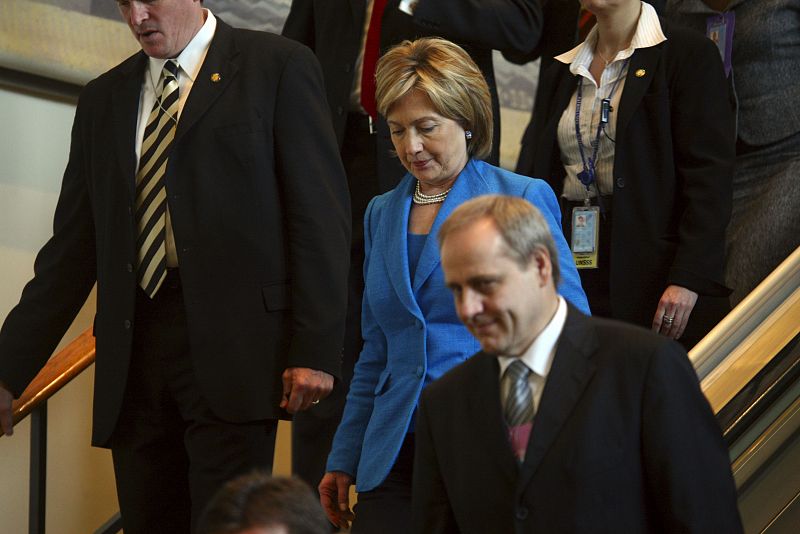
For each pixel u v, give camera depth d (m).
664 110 14.41
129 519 12.42
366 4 15.71
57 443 17.84
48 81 17.72
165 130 12.24
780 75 15.43
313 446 15.41
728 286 15.31
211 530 7.05
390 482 11.12
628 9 14.64
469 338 11.09
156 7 12.03
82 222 12.97
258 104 12.16
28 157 17.69
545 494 8.09
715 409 11.69
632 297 14.35
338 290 11.98
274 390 11.88
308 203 12.04
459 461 8.51
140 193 12.22
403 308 11.33
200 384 11.75
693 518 7.91
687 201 14.25
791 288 12.61
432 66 11.17
